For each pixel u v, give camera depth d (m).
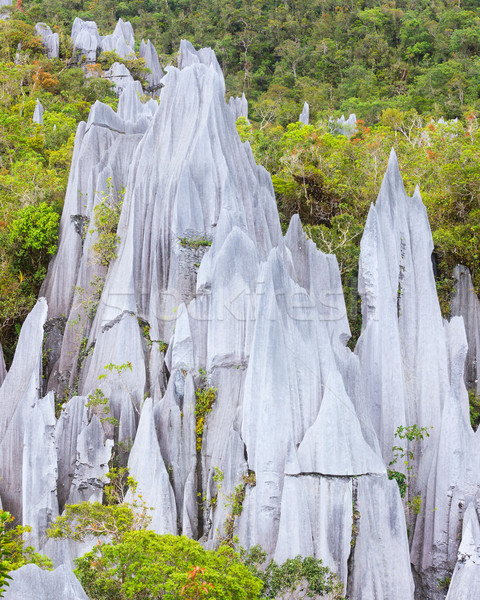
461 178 48.38
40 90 82.69
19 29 95.81
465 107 83.06
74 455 36.47
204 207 40.34
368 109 85.19
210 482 34.09
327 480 31.95
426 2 115.56
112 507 30.73
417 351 39.81
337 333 39.47
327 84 98.00
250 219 41.16
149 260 40.31
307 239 43.81
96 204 44.19
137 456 34.88
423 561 36.06
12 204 49.03
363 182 53.06
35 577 22.91
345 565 31.14
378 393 38.16
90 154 46.78
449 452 35.97
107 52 91.62
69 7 118.38
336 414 32.59
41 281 46.66
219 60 108.06
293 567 29.09
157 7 122.31
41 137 63.62
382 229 40.53
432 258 47.00
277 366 33.28
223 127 42.25
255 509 32.19
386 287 39.09
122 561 24.66
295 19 114.31
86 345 41.66
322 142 59.22
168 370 38.19
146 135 43.47
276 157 59.09
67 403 37.00
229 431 35.00
